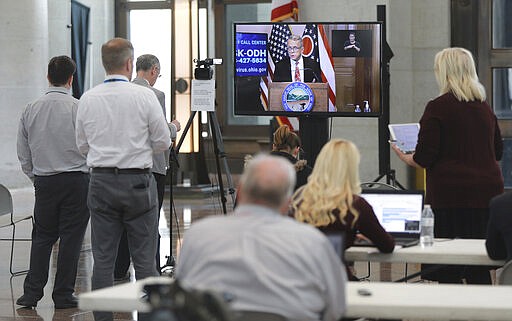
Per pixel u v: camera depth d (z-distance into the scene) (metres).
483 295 4.54
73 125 8.33
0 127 18.61
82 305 4.49
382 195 6.43
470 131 7.00
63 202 8.42
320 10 13.12
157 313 3.22
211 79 10.47
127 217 7.34
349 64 10.17
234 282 4.00
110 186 7.22
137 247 7.38
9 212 10.52
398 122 14.09
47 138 8.30
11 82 18.64
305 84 10.20
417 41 14.39
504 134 14.49
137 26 23.34
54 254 11.75
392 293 4.59
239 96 10.30
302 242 4.04
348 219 5.58
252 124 23.08
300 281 4.02
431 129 7.01
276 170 4.12
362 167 13.42
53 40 21.14
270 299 3.99
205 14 21.41
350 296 4.51
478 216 7.02
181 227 13.98
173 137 9.35
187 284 4.02
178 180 18.47
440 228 7.11
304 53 10.19
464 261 5.78
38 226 8.57
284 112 10.24
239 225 4.09
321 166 5.66
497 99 14.58
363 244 6.01
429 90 14.38
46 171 8.33
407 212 6.36
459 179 6.98
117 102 7.25
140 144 7.27
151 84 9.46
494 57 14.55
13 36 18.64
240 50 10.26
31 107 8.34
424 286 4.78
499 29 14.55
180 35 18.83
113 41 7.31
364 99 10.17
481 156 7.02
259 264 4.01
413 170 14.02
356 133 13.44
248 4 23.19
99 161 7.24
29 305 8.64
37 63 18.89
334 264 4.11
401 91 14.12
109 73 7.35
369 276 9.41
